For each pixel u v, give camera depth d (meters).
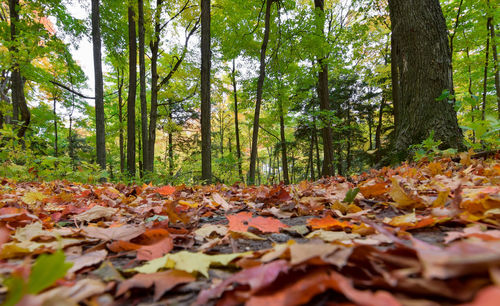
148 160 9.64
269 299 0.47
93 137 19.19
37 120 13.87
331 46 10.91
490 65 10.84
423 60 4.59
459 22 9.41
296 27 10.33
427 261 0.44
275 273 0.54
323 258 0.53
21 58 7.48
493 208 1.07
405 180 2.30
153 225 1.33
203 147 7.91
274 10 10.88
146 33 9.84
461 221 1.08
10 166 5.06
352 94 21.16
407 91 4.82
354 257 0.60
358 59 15.52
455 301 0.41
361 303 0.40
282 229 1.34
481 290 0.37
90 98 8.52
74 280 0.72
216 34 12.33
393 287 0.47
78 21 9.76
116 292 0.67
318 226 1.22
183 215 1.42
